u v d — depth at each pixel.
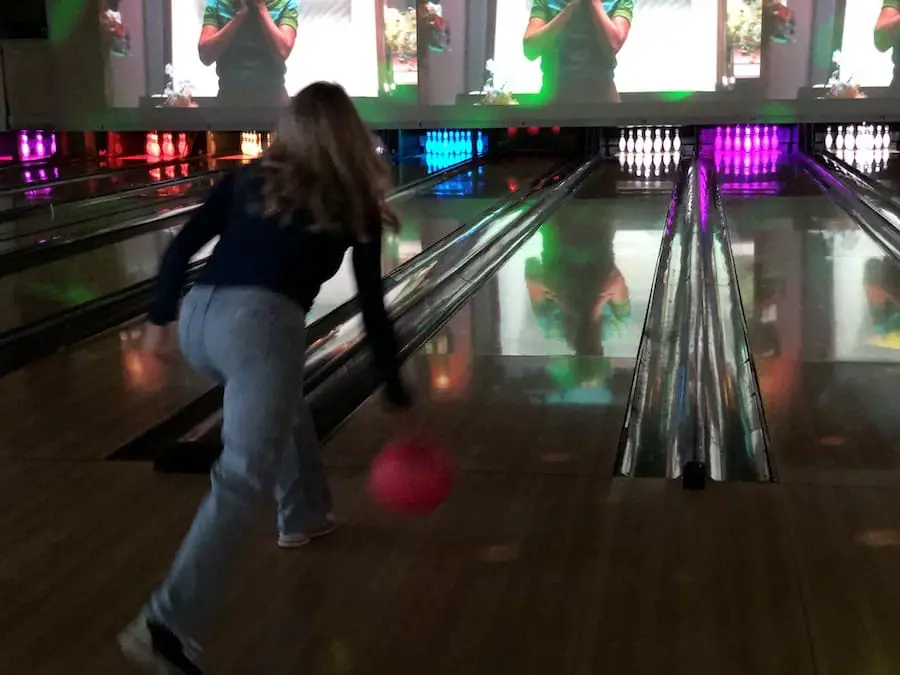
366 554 2.21
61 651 1.86
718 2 9.40
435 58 9.79
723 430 2.98
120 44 10.10
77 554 2.26
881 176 8.36
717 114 9.62
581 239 5.96
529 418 3.08
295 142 1.68
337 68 9.91
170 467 2.74
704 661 1.76
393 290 4.79
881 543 2.18
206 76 10.05
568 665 1.76
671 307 4.39
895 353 3.61
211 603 1.68
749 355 3.62
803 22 9.34
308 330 4.11
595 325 4.12
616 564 2.13
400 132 10.98
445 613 1.96
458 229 6.32
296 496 2.22
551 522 2.35
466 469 2.68
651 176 8.99
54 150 10.66
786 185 8.16
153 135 11.02
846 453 2.71
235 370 1.66
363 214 1.68
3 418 3.21
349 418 3.12
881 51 9.32
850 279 4.75
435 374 3.54
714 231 6.04
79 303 4.60
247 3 9.85
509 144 11.21
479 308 4.44
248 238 1.68
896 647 1.78
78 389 3.49
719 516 2.35
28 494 2.60
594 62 9.65
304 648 1.85
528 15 9.63
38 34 10.16
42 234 6.27
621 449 2.82
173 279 1.75
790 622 1.88
